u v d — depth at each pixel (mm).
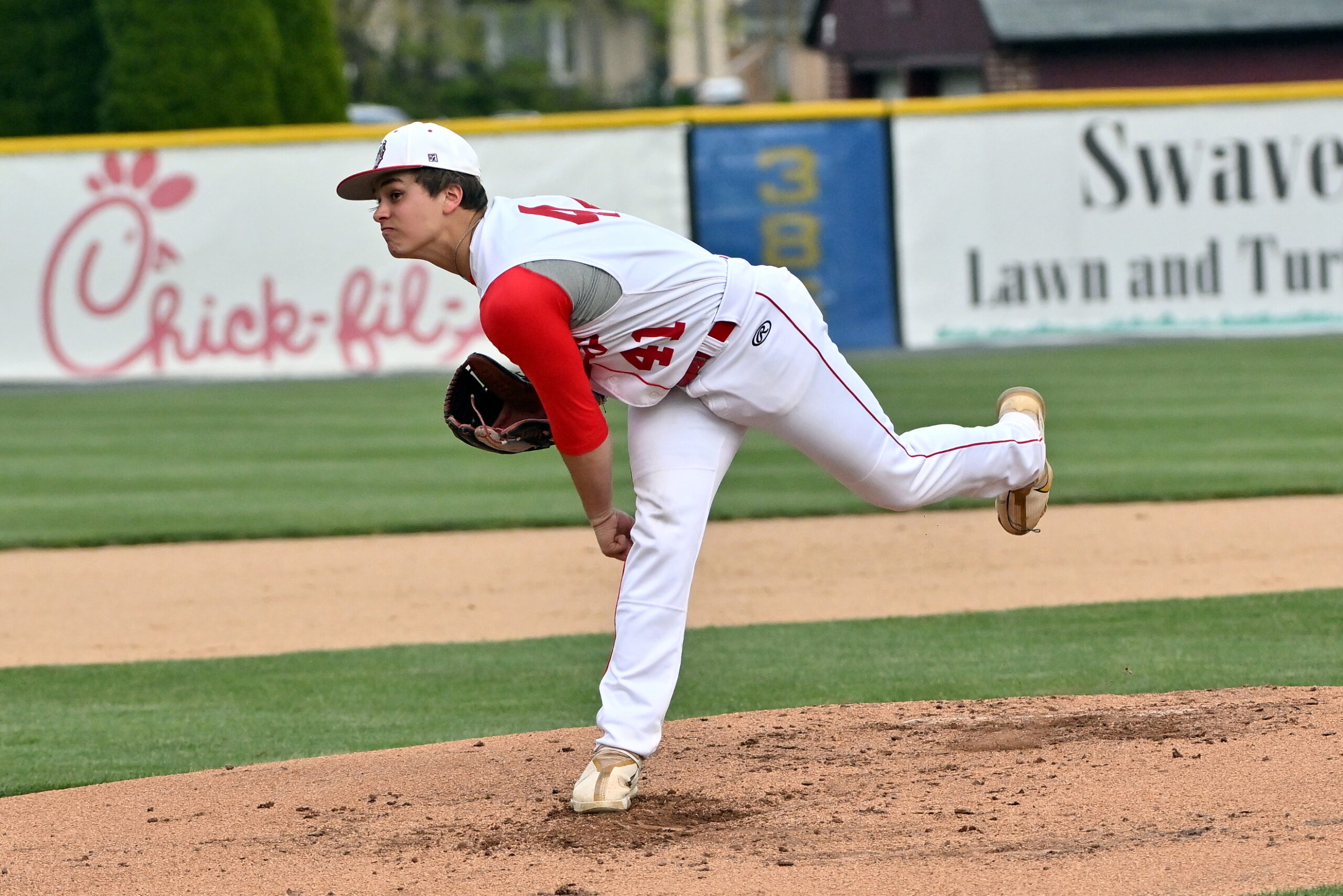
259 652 23281
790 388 13102
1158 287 62750
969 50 96750
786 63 181625
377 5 148125
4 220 60719
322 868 12969
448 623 24922
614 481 38812
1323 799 13398
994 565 28000
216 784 15906
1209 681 18750
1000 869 12195
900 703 18172
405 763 16344
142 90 67062
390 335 61312
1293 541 28688
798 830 13359
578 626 24406
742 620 24297
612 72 178125
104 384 60719
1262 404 46062
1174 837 12719
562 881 12320
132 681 21531
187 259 60875
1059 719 16906
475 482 39312
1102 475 36031
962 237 62188
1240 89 62188
